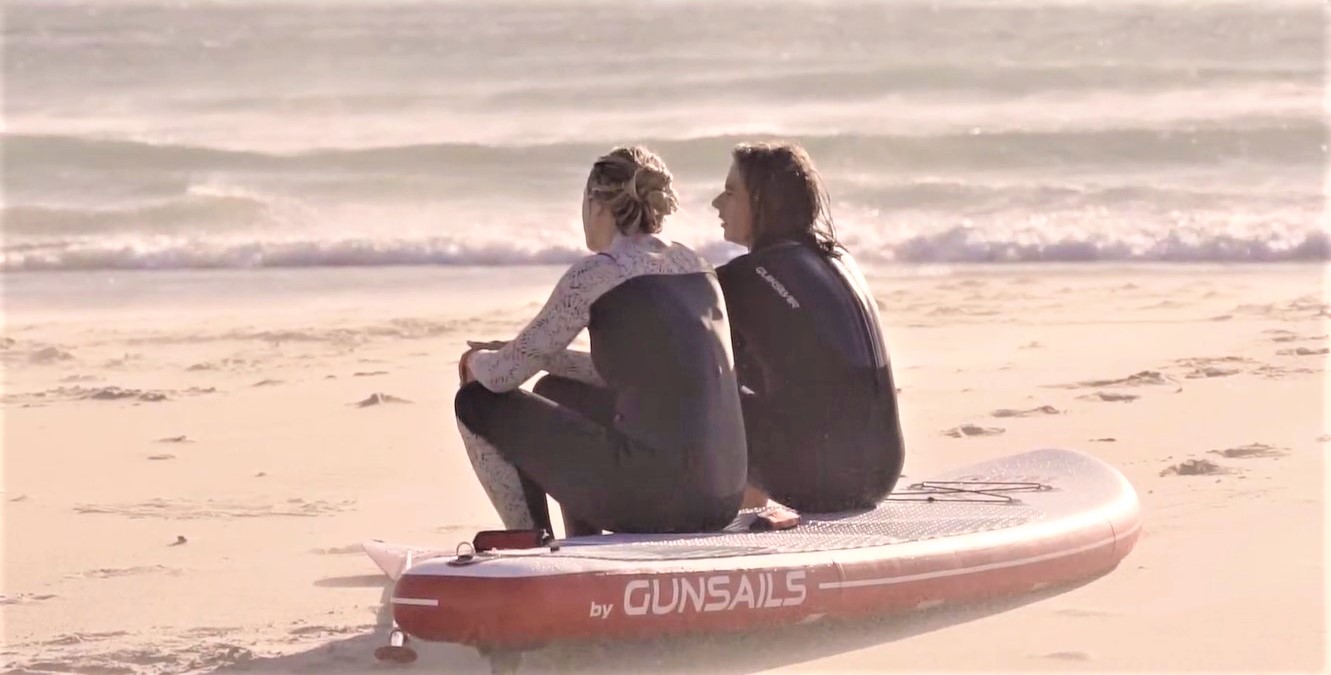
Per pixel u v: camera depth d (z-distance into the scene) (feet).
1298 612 61.46
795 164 65.51
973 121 294.87
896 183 228.22
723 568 54.75
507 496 61.16
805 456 65.00
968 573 60.75
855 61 372.79
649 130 294.66
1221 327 144.66
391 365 135.23
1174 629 59.52
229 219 217.56
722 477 59.41
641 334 58.29
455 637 51.96
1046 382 120.16
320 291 176.04
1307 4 479.82
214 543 77.82
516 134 289.74
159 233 209.77
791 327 64.44
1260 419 103.24
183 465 98.07
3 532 80.59
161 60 393.91
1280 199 218.59
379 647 58.23
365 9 506.48
